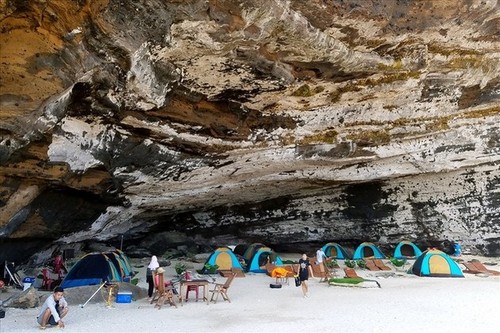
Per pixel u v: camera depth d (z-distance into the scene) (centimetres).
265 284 1141
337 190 1664
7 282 961
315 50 853
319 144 1216
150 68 779
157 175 1124
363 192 1638
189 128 1016
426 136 1275
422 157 1330
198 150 1104
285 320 739
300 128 1166
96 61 685
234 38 752
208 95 979
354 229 1698
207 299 911
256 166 1262
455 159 1335
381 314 788
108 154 943
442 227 1566
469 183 1488
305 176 1405
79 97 765
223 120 1060
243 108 1066
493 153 1311
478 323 723
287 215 1733
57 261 1088
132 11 646
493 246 1509
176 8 659
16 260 1023
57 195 961
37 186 866
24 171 802
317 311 814
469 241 1545
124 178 1060
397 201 1605
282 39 805
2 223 852
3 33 557
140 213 1430
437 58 1037
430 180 1534
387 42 922
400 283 1159
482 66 1091
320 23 804
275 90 996
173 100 937
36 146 780
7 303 784
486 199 1476
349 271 1295
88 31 635
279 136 1166
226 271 1272
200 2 661
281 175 1377
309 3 748
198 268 1363
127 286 923
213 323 712
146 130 955
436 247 1606
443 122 1244
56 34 592
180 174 1175
